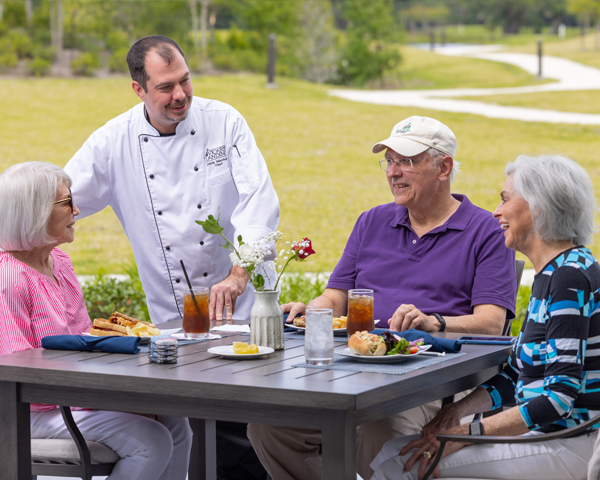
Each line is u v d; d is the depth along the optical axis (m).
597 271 2.30
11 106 23.02
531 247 2.42
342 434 1.89
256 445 2.79
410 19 92.75
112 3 39.12
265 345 2.49
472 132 21.31
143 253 3.63
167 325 3.08
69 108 23.31
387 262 3.25
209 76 31.53
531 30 87.12
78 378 2.18
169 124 3.45
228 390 2.00
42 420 2.60
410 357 2.36
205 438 3.10
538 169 2.36
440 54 52.31
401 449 2.42
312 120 23.53
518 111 24.83
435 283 3.13
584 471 2.25
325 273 8.40
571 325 2.23
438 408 3.04
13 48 29.98
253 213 3.47
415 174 3.12
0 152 17.44
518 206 2.39
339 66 40.62
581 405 2.28
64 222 2.70
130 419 2.59
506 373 2.61
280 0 44.66
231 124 3.61
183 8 41.12
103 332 2.65
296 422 1.96
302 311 3.09
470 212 3.20
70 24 34.00
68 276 2.93
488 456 2.29
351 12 42.28
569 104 25.84
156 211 3.55
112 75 29.83
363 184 16.30
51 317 2.67
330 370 2.17
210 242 3.58
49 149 18.20
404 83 41.00
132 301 5.81
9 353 2.52
